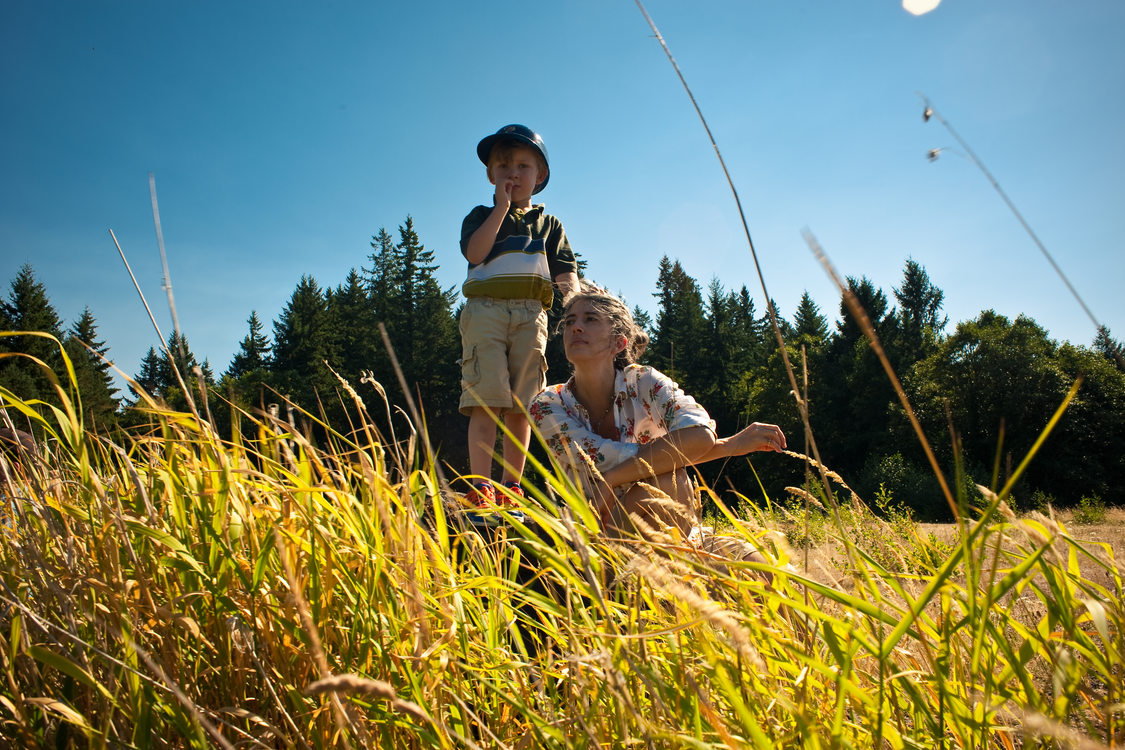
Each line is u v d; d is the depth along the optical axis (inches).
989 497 31.6
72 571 44.1
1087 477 1509.6
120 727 40.8
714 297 1967.3
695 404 99.2
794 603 40.8
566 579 47.7
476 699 48.8
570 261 162.7
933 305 3255.4
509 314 137.5
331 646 45.6
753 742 32.9
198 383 51.2
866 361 1923.0
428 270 2455.7
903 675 39.2
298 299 2397.9
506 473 89.5
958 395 1678.2
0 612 40.9
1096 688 48.6
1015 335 1689.2
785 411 1285.7
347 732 40.6
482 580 48.9
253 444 56.4
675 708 39.4
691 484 91.1
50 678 43.8
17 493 49.1
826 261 25.1
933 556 67.5
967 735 37.3
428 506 74.2
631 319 113.9
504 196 144.3
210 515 48.5
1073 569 47.6
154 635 42.7
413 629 43.8
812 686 42.1
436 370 2038.6
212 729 31.7
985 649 42.4
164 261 34.1
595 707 41.2
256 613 44.4
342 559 49.6
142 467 57.5
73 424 47.3
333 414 562.3
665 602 54.6
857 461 1863.9
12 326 1831.9
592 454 96.8
